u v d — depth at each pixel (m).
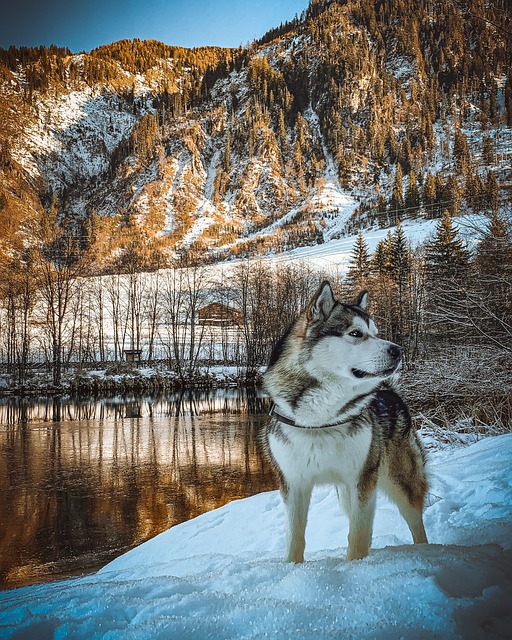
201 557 4.99
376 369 3.49
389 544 4.19
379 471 4.12
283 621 2.14
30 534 11.16
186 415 28.80
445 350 14.26
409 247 56.84
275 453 3.72
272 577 2.90
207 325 65.56
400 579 2.32
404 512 4.16
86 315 56.75
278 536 5.65
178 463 17.69
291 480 3.65
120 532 11.27
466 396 13.41
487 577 2.38
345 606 2.20
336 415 3.49
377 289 39.06
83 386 40.16
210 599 2.52
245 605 2.31
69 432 23.70
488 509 4.47
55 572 9.12
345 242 119.38
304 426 3.53
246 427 24.59
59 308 43.03
